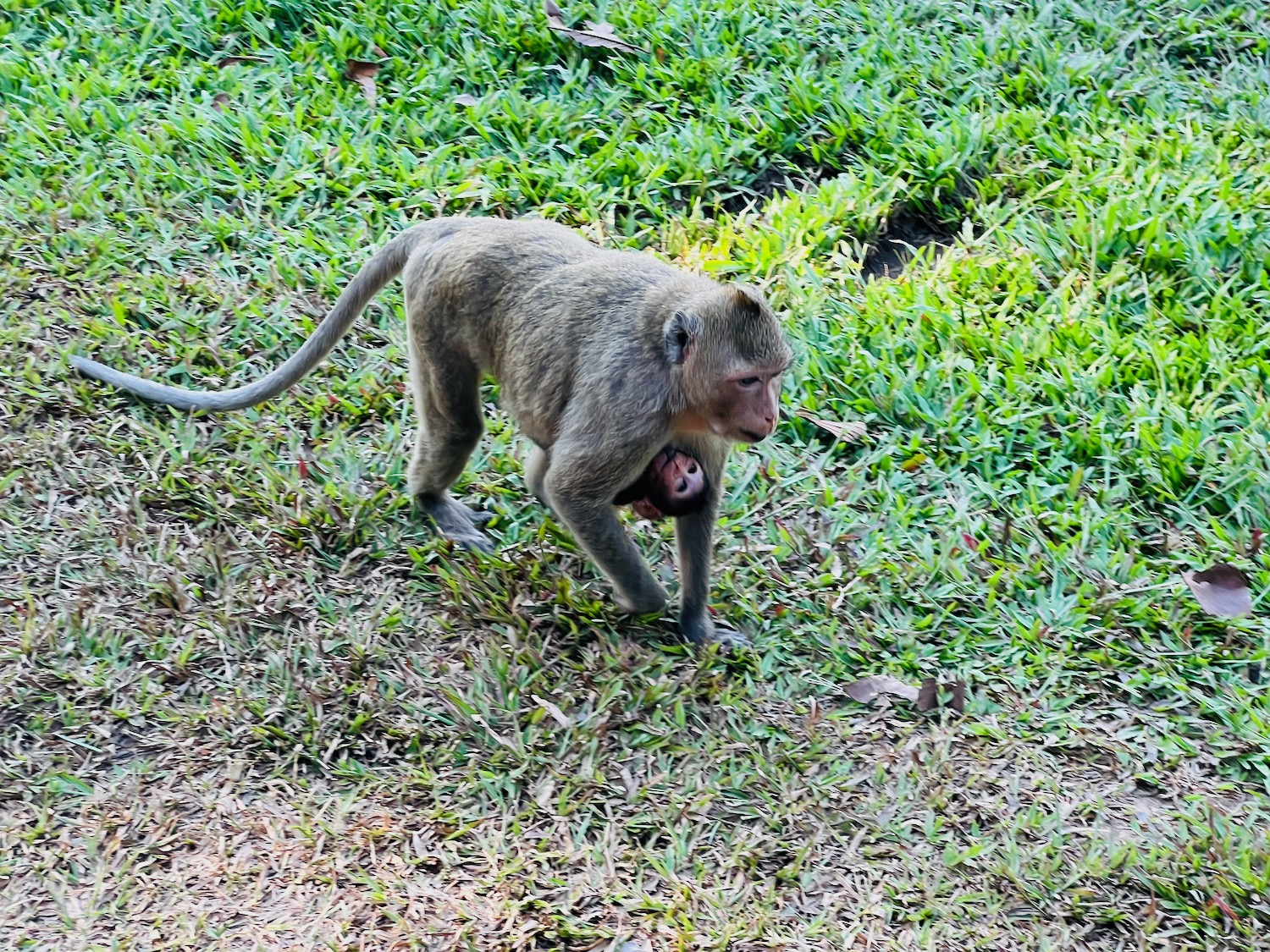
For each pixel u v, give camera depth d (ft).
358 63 28.32
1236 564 19.92
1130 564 19.98
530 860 15.92
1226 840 16.33
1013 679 18.58
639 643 19.02
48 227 24.41
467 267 18.79
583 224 25.29
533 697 17.89
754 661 18.71
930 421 22.09
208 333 22.95
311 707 17.37
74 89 27.09
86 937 14.75
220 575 19.17
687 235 25.26
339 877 15.57
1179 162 26.55
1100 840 16.51
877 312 23.80
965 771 17.40
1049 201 26.25
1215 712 18.12
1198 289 24.31
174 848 15.79
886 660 18.85
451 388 19.33
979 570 20.20
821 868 16.11
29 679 17.51
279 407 22.07
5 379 21.71
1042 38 29.68
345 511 20.21
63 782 16.37
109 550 19.40
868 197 25.91
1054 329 23.45
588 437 17.60
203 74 27.94
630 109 27.99
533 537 20.51
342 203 25.49
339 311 20.57
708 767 17.24
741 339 16.83
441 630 18.89
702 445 18.48
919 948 15.21
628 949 14.98
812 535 20.61
